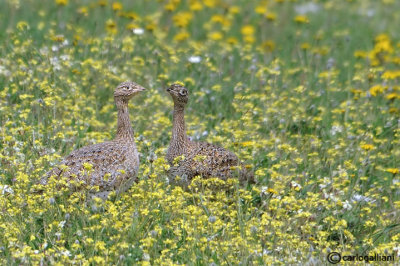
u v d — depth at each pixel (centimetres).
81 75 1655
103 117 1573
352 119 1642
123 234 1054
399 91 1759
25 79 1546
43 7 2166
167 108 1620
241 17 2391
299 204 1212
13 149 1287
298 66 1955
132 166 1216
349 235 1120
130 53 1812
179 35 1939
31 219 1082
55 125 1384
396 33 2352
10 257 1025
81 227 1109
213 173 1266
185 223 1092
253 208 1183
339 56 2080
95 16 2127
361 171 1362
